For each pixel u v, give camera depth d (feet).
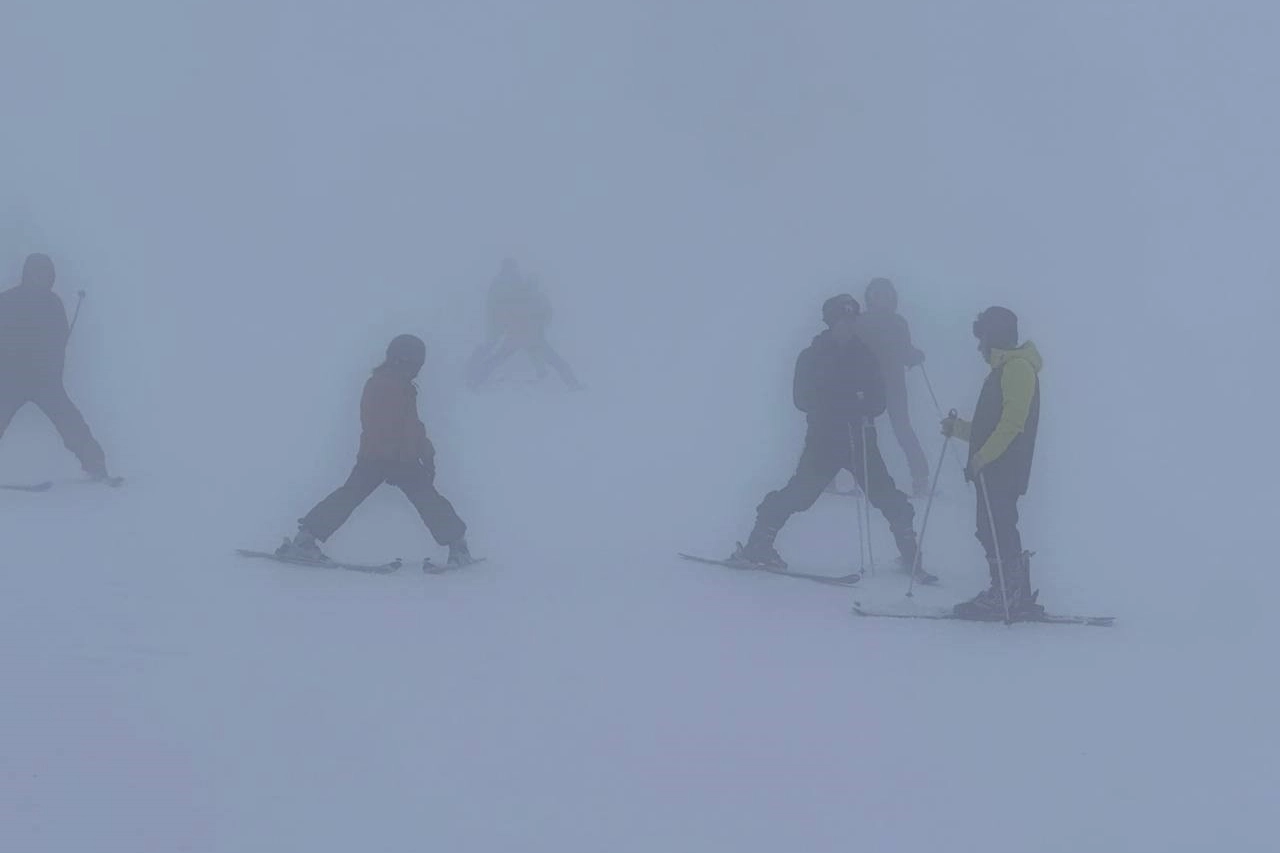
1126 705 31.04
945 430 41.09
